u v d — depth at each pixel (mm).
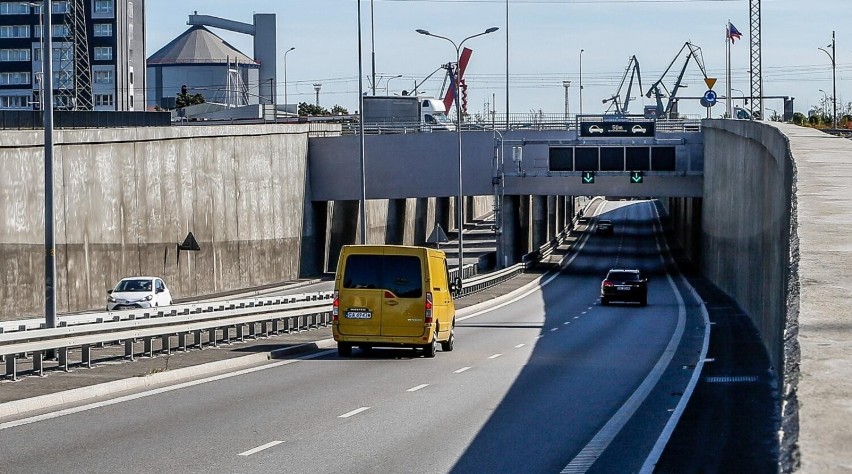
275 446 19391
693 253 131750
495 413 24422
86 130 71312
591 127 108688
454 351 42625
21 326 39406
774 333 34531
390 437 20688
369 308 37906
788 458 7395
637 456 18875
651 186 108500
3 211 62781
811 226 24547
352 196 111062
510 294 88375
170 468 17047
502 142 109125
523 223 149375
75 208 70438
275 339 44094
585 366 36531
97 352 38125
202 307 43188
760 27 118188
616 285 77188
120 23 182625
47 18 36000
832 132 82812
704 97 115812
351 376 32031
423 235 164750
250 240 96375
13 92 182750
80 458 17875
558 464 18031
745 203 64938
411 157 110750
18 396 24531
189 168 85812
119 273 75688
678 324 60031
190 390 28062
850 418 8219
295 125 107062
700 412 24031
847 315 13336
